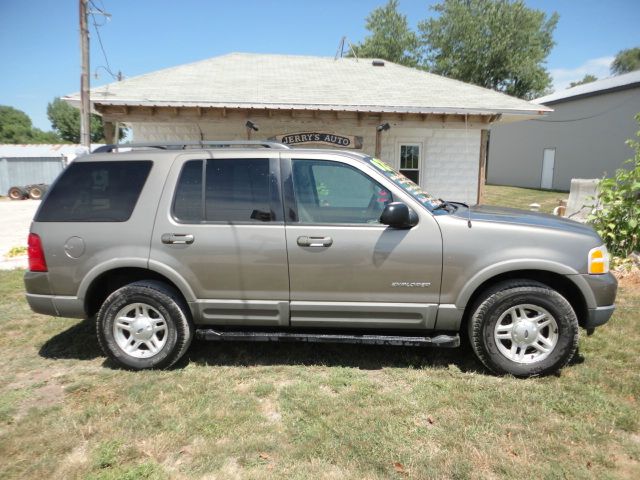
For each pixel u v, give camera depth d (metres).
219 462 2.56
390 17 38.62
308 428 2.87
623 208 6.77
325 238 3.48
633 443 2.71
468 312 3.72
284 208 3.56
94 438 2.80
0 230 11.84
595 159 22.36
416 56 40.09
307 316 3.61
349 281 3.51
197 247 3.56
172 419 2.98
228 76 12.34
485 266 3.40
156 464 2.56
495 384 3.41
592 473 2.45
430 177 12.18
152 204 3.62
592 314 3.45
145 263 3.58
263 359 3.93
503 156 29.94
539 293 3.40
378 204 3.57
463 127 10.59
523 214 3.94
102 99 9.26
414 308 3.50
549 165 25.66
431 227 3.44
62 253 3.64
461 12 35.62
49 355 4.05
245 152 3.68
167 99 9.58
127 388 3.39
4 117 71.00
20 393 3.36
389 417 2.98
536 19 35.09
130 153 3.78
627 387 3.31
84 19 9.04
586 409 3.04
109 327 3.69
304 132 11.08
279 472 2.48
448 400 3.17
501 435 2.79
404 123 10.46
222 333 3.71
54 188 3.74
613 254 6.84
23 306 5.39
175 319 3.65
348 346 4.20
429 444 2.71
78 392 3.37
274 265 3.54
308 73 13.22
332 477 2.44
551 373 3.51
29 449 2.69
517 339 3.49
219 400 3.23
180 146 3.93
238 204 3.60
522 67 35.09
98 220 3.65
